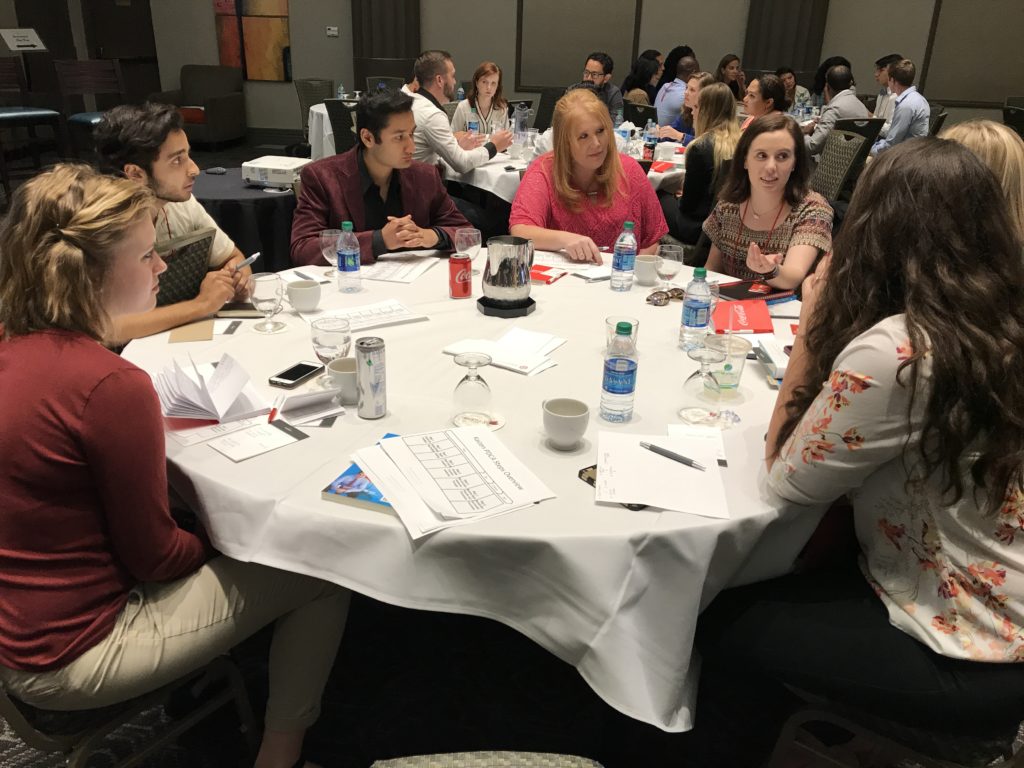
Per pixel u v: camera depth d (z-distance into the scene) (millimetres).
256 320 1936
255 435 1370
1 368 1065
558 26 8336
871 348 1058
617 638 1120
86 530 1111
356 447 1338
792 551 1265
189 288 2002
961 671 1118
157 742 1319
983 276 1030
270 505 1187
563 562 1109
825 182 5105
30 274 1062
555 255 2648
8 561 1074
